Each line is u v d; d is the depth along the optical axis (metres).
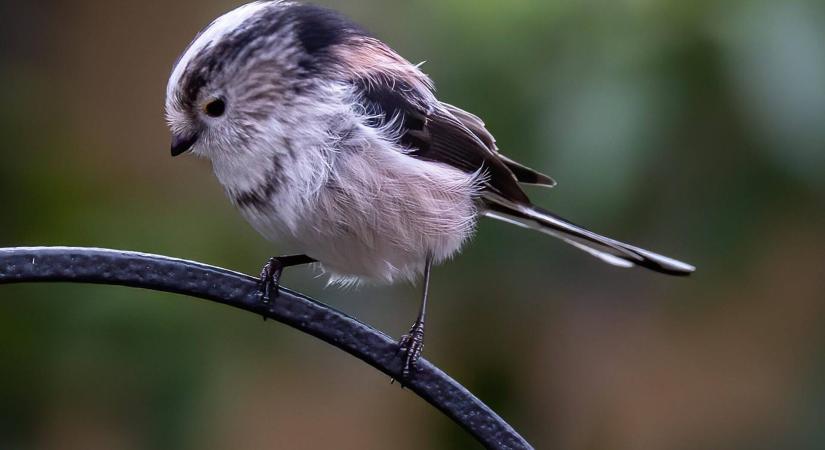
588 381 10.67
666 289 10.05
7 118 10.70
